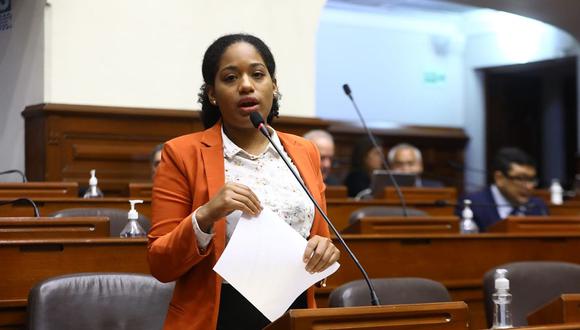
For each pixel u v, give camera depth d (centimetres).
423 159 2452
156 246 443
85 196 1147
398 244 907
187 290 453
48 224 747
